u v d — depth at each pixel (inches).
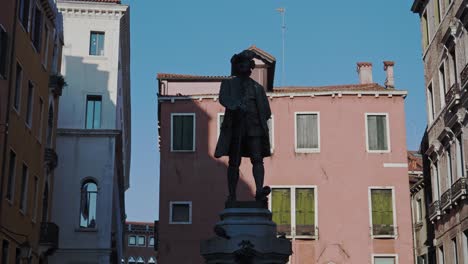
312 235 1636.3
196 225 1649.9
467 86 1346.0
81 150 1844.2
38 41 1439.5
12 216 1222.9
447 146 1544.0
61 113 1873.8
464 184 1376.7
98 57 1925.4
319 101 1724.9
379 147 1696.6
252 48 1777.8
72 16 1940.2
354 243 1632.6
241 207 527.5
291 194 1670.8
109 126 1877.5
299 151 1695.4
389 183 1670.8
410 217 1647.4
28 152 1353.3
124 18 2007.9
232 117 550.0
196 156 1695.4
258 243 499.5
